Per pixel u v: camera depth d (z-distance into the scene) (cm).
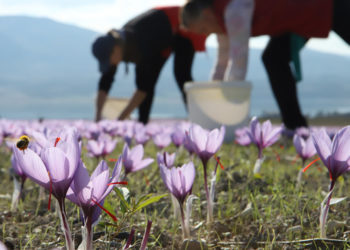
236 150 438
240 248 153
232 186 239
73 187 98
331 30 551
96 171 103
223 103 527
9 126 353
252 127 225
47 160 93
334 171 134
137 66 646
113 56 631
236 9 496
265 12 526
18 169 195
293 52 564
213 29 551
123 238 149
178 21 670
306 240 148
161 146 304
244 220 186
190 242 142
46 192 232
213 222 170
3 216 184
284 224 176
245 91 527
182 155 344
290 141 495
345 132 129
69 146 95
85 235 100
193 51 710
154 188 243
